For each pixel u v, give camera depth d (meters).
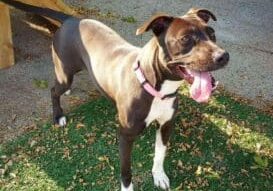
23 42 1.82
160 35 0.97
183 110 1.50
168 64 0.96
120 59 1.13
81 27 1.27
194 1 2.21
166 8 2.13
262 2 2.22
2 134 1.40
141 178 1.27
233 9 2.15
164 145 1.20
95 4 2.12
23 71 1.67
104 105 1.52
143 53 1.03
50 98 1.55
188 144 1.38
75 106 1.52
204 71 0.92
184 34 0.93
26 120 1.46
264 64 1.76
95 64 1.21
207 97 0.94
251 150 1.37
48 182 1.25
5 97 1.55
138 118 1.07
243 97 1.59
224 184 1.26
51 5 1.70
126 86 1.07
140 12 2.08
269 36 1.95
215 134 1.42
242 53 1.83
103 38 1.22
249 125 1.46
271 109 1.54
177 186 1.25
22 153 1.33
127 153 1.13
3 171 1.27
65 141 1.38
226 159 1.34
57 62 1.35
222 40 1.91
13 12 1.98
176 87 1.04
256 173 1.30
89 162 1.31
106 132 1.41
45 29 1.88
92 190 1.23
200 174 1.29
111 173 1.28
